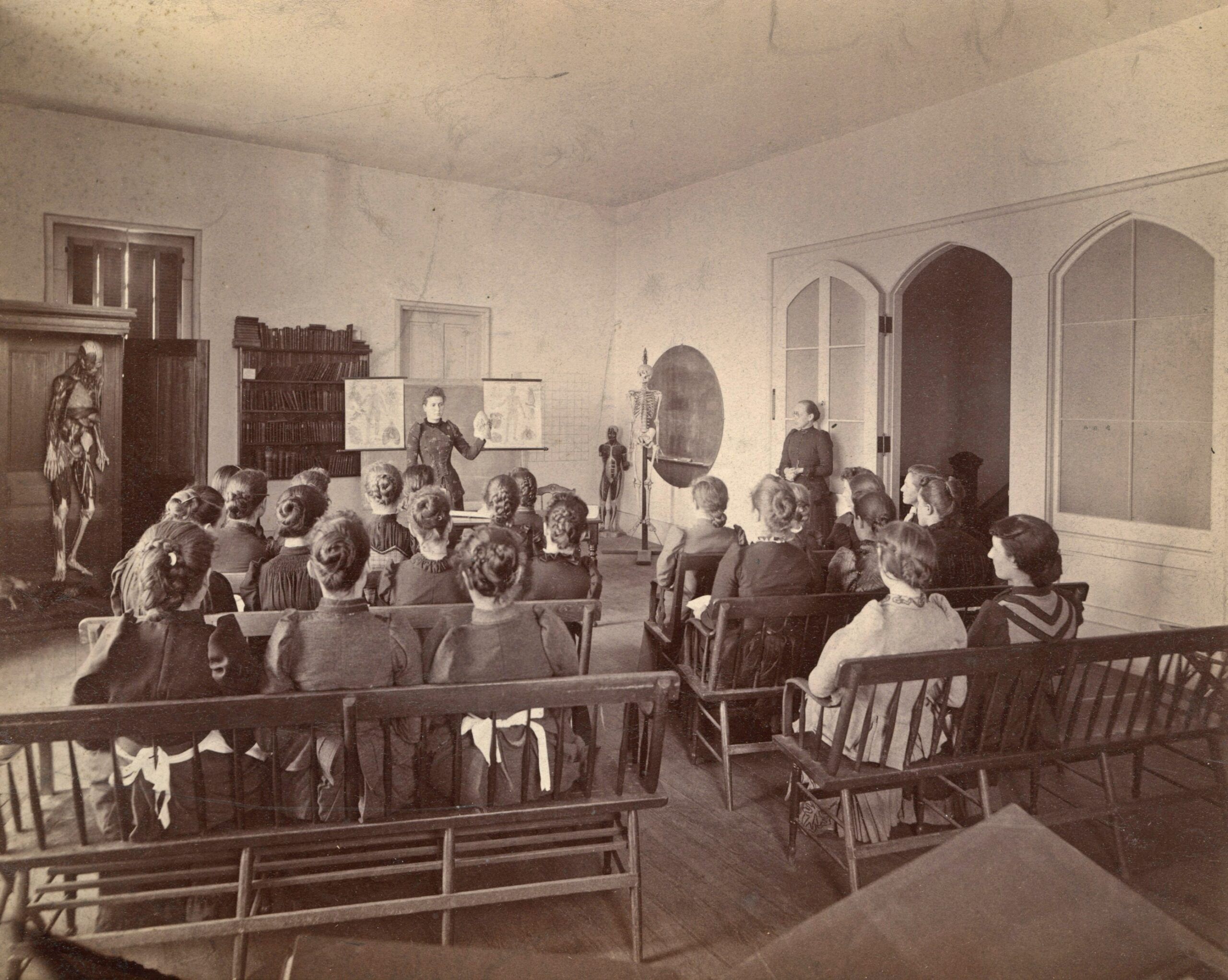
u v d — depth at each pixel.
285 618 2.13
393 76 5.41
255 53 5.14
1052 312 5.39
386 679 2.13
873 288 6.72
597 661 4.73
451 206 7.74
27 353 4.84
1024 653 2.40
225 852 2.02
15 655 4.27
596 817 2.23
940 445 8.09
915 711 2.38
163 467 5.73
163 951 2.15
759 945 2.23
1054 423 5.41
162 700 1.97
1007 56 5.22
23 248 5.74
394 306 7.46
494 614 2.29
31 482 4.87
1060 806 2.90
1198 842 2.63
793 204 7.48
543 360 8.55
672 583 3.79
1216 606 4.53
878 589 3.38
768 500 3.32
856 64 5.44
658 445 8.88
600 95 5.98
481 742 2.27
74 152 5.84
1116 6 4.60
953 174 6.07
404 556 3.47
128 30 4.71
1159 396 4.86
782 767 3.46
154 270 6.24
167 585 2.03
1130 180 4.91
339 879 2.09
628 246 9.13
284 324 6.84
